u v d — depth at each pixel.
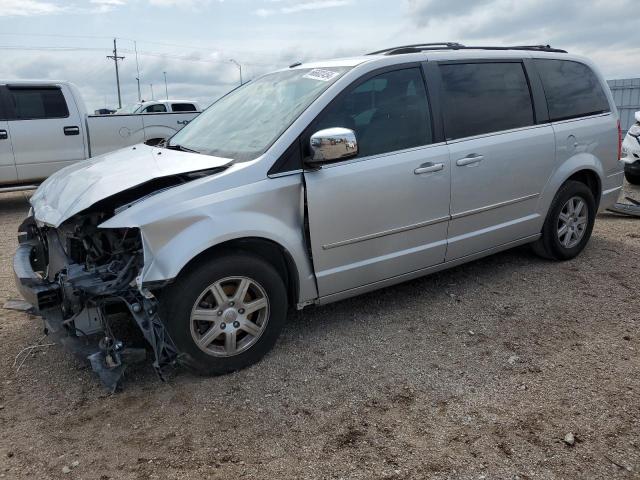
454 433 2.86
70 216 3.16
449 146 4.15
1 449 2.79
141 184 3.17
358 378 3.39
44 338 3.98
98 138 10.17
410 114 4.01
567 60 5.18
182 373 3.47
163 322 3.21
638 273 5.03
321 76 3.95
